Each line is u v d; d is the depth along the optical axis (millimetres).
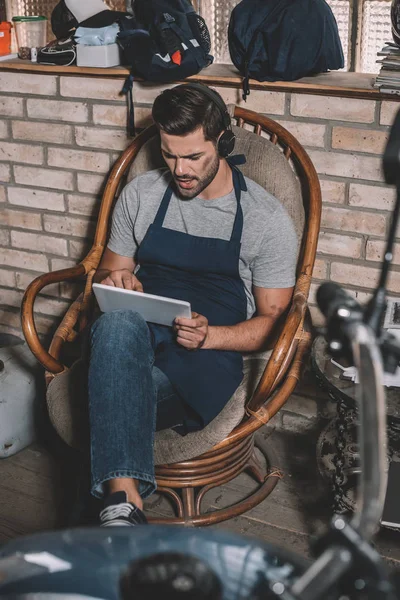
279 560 826
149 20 2027
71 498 2027
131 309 1658
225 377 1666
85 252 2477
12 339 2379
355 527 581
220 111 1643
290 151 1973
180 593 735
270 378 1587
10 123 2426
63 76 2266
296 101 1977
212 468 1679
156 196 1841
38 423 2268
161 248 1811
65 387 1761
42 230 2523
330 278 2127
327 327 636
